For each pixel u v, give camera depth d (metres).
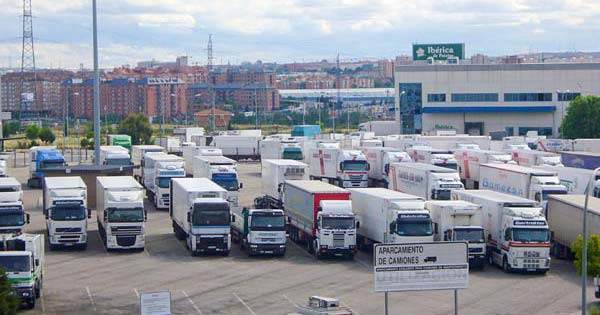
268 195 83.81
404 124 174.62
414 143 111.44
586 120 145.25
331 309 38.78
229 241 62.91
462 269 40.75
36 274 49.03
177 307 47.91
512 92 168.88
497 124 171.25
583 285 40.34
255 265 59.97
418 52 196.38
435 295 51.44
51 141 189.50
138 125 188.25
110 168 86.75
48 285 53.53
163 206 85.94
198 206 62.75
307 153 105.62
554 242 63.97
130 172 88.88
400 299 50.22
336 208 61.84
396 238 58.31
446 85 171.00
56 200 64.81
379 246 40.12
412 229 58.34
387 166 93.19
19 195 65.38
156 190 86.56
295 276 56.34
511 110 168.88
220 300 49.59
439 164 92.44
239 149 140.62
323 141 112.88
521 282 55.03
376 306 48.38
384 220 60.00
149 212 85.06
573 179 77.62
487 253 60.78
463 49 195.75
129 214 64.50
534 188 72.38
